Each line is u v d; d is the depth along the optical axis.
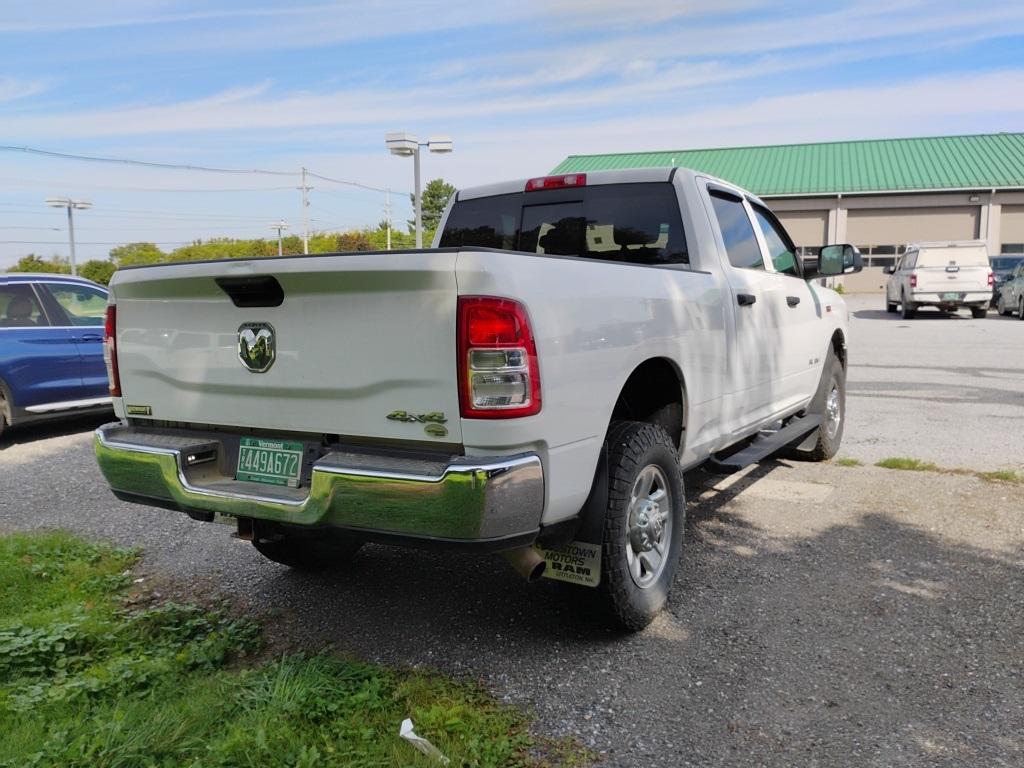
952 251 21.91
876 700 3.00
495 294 2.67
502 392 2.69
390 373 2.83
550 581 4.25
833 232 36.62
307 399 3.06
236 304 3.19
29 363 8.28
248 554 4.75
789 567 4.33
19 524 5.44
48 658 3.37
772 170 39.38
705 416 4.19
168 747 2.63
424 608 3.92
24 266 63.03
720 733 2.80
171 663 3.29
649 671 3.24
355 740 2.72
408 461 2.81
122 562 4.59
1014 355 13.73
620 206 4.67
